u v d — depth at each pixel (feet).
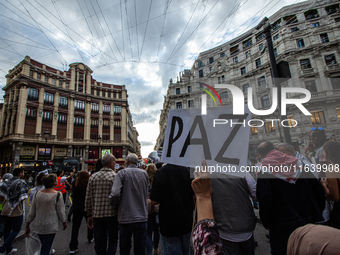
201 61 80.79
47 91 87.66
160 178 6.90
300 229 2.31
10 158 81.61
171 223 6.49
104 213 8.46
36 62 85.87
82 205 11.09
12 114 80.53
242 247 5.74
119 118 109.40
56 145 88.02
